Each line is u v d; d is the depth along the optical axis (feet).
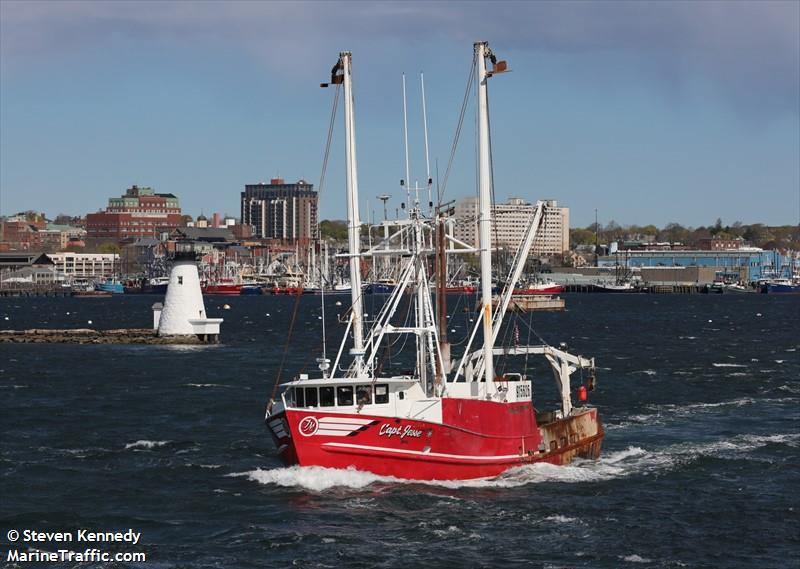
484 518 410.93
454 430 447.83
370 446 440.45
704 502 444.14
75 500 449.48
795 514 427.74
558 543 384.68
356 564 361.71
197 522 413.18
